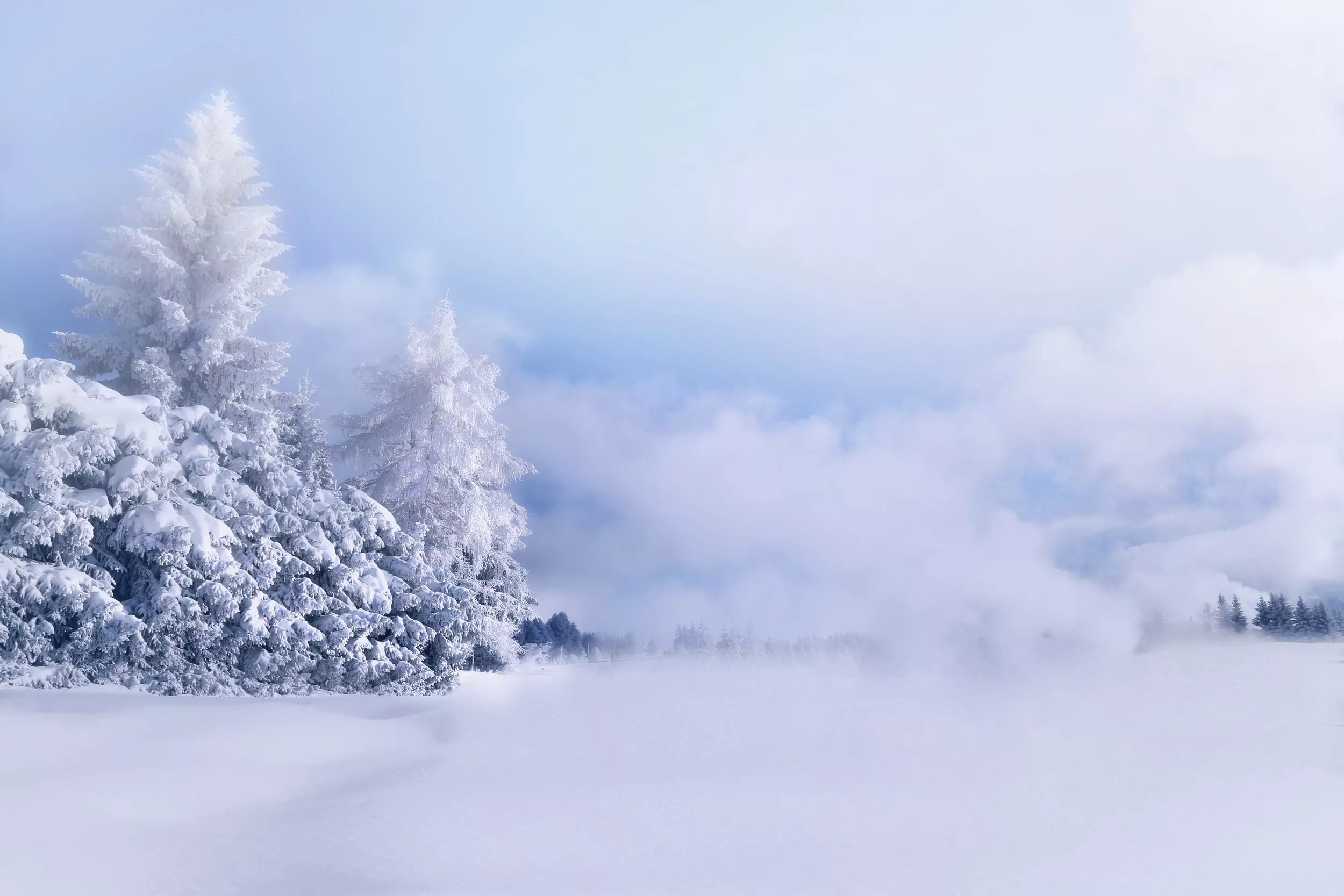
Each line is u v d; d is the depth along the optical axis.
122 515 21.84
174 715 15.80
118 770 11.91
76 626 19.47
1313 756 14.15
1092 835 9.05
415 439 35.88
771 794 11.68
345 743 15.94
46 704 15.82
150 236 31.61
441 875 7.74
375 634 25.50
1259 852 8.19
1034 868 7.78
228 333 31.38
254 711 17.11
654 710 22.86
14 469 19.91
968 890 7.13
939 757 14.84
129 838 8.98
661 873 7.82
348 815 10.45
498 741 17.38
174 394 29.70
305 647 23.08
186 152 33.09
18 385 20.30
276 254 33.62
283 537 25.36
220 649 21.89
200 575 21.52
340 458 35.97
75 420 21.34
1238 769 13.04
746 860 8.23
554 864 8.09
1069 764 13.77
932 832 9.34
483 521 34.97
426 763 14.62
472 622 28.81
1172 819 9.73
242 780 12.38
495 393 37.47
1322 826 9.24
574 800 11.36
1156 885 7.16
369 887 7.30
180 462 23.36
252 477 25.64
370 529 27.59
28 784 10.69
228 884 7.36
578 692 29.17
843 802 11.07
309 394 33.94
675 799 11.42
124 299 30.61
